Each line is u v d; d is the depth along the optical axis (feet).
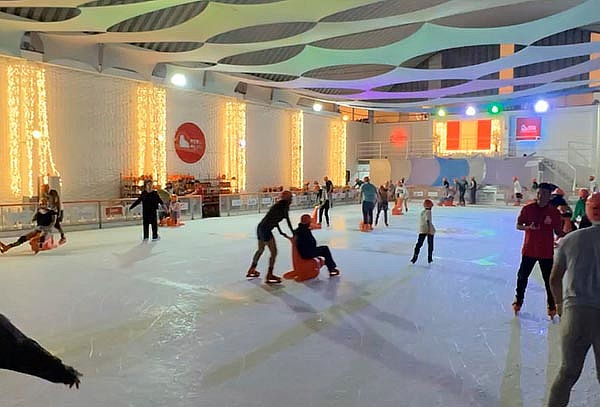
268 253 27.66
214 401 9.46
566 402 7.88
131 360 11.60
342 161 84.12
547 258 14.96
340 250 28.78
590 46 39.47
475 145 85.61
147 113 49.03
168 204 41.86
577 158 76.69
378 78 51.83
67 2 26.30
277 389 10.01
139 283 19.89
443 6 28.99
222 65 47.39
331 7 28.37
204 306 16.43
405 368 11.12
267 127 66.64
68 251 28.14
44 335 13.37
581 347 7.70
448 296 17.94
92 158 44.39
